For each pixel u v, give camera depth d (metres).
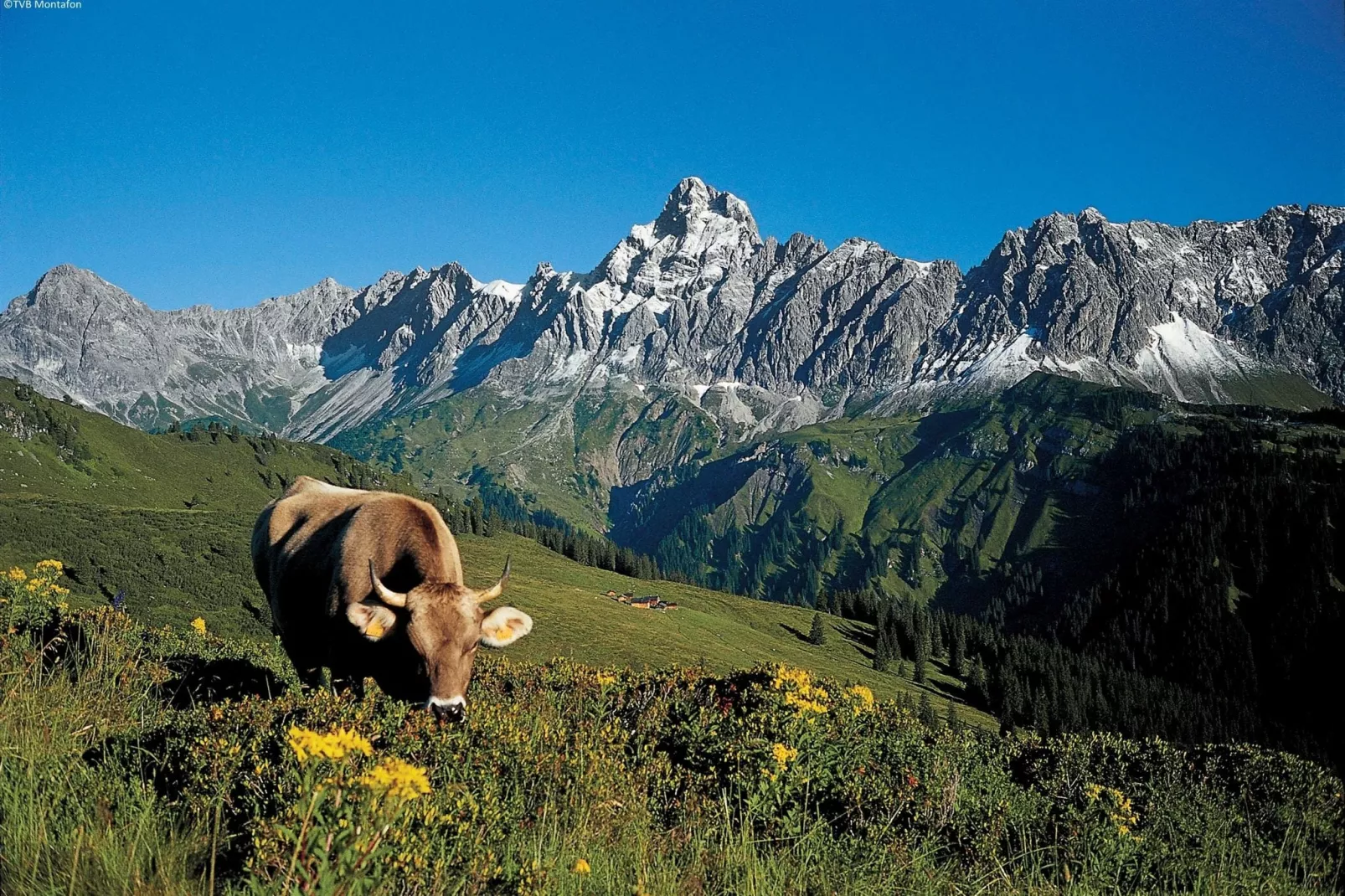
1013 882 7.89
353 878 4.47
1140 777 11.54
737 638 153.00
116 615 11.71
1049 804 9.91
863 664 172.50
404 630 8.12
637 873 6.06
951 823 8.67
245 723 7.30
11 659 8.59
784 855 6.99
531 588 143.00
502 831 6.20
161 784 6.51
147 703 9.22
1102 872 8.41
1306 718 178.62
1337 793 11.41
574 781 7.41
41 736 6.85
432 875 5.27
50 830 5.32
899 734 10.63
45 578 11.71
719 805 7.95
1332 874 9.73
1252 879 8.89
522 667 11.77
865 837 7.95
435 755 7.05
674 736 9.41
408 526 9.84
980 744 12.09
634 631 122.88
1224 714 175.75
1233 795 11.38
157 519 141.00
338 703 7.78
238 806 6.04
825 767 8.68
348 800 4.67
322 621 10.16
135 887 4.75
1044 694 164.75
